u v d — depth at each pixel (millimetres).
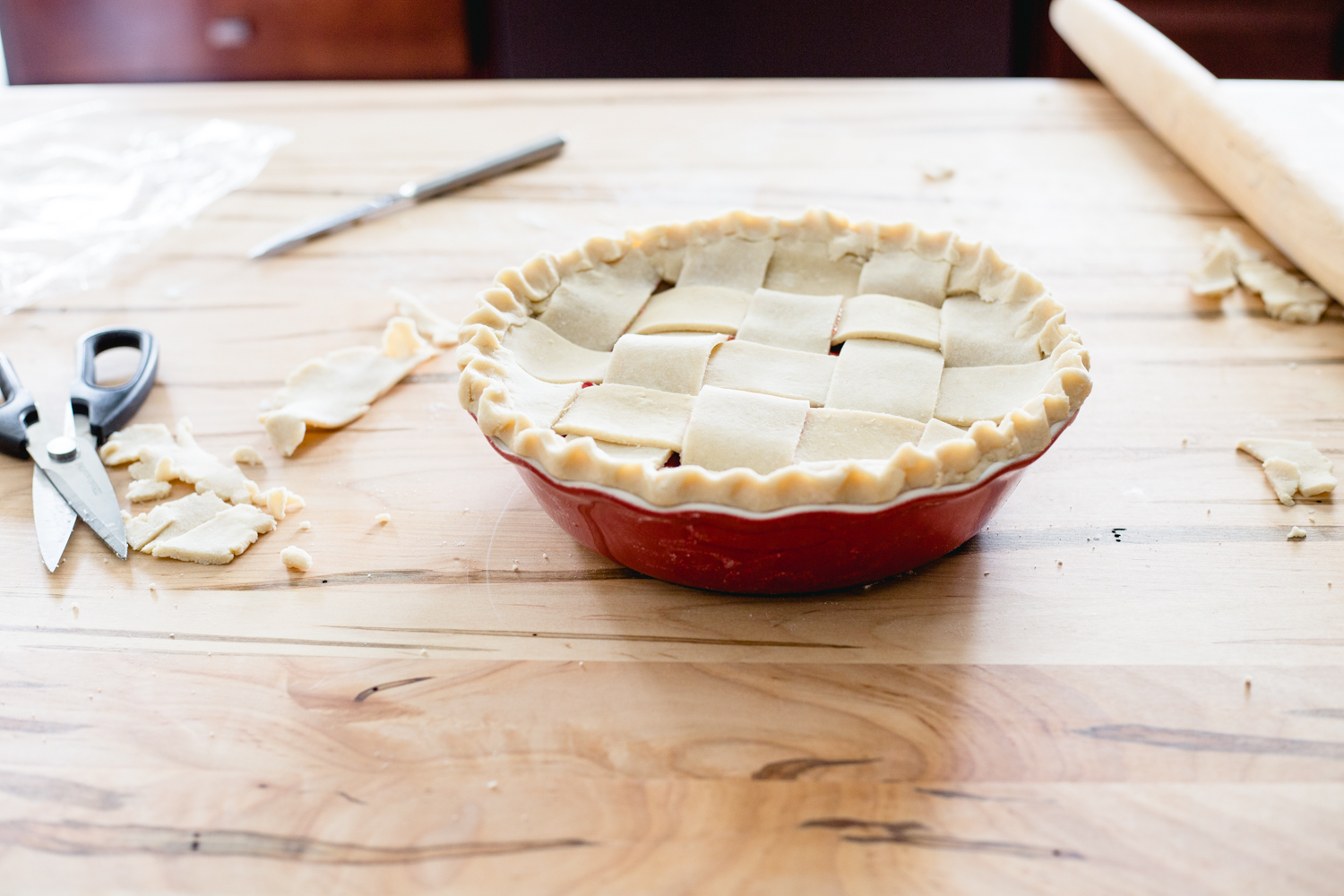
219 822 670
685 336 798
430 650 741
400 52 1593
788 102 1258
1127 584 766
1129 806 670
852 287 854
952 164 1153
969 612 752
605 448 735
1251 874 646
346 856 658
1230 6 1650
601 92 1284
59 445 834
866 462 711
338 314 980
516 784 683
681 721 706
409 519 815
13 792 682
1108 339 944
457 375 925
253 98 1266
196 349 946
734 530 695
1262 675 721
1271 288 979
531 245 1054
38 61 1580
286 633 751
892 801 674
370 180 1140
